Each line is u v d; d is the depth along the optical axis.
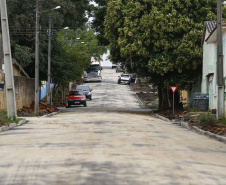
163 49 51.34
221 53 28.84
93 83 116.62
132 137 19.25
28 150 14.22
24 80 48.25
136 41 51.28
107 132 21.75
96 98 82.62
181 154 13.87
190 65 51.12
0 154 13.26
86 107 63.72
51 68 60.97
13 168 10.69
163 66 50.88
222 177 9.94
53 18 57.12
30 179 9.29
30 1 55.00
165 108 55.12
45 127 25.80
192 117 36.50
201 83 52.50
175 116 41.97
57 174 9.81
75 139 18.00
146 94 89.62
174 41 50.59
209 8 51.00
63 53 63.84
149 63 51.16
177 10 51.12
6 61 29.89
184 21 50.28
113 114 43.50
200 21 51.28
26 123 30.05
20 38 57.25
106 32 57.03
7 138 18.97
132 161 11.79
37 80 42.59
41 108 50.91
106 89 101.19
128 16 52.50
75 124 28.12
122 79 113.50
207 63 46.72
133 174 9.84
